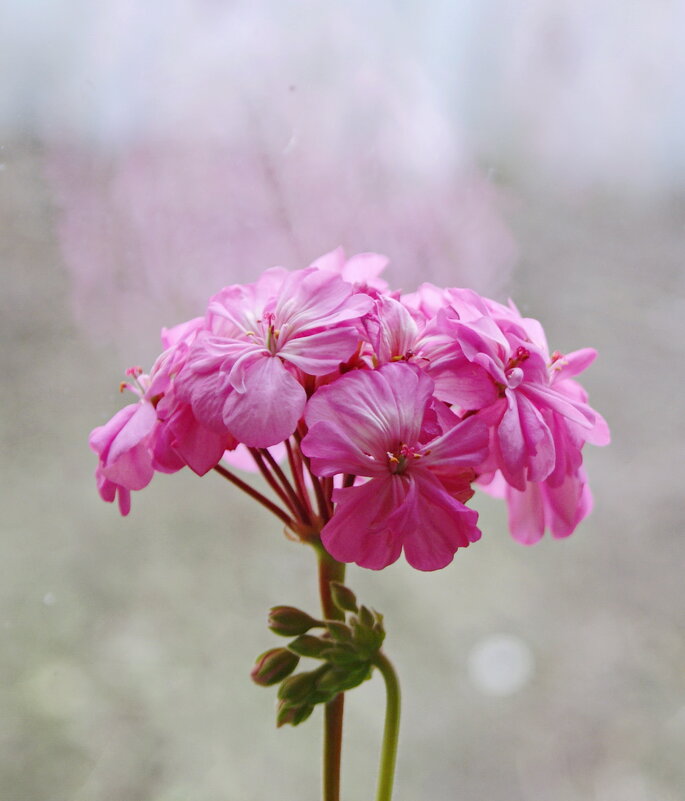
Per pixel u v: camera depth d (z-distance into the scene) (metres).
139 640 0.42
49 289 0.40
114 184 0.40
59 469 0.42
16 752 0.40
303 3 0.41
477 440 0.27
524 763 0.42
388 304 0.28
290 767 0.42
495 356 0.28
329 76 0.41
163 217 0.40
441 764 0.42
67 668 0.41
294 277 0.28
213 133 0.40
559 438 0.28
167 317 0.41
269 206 0.41
